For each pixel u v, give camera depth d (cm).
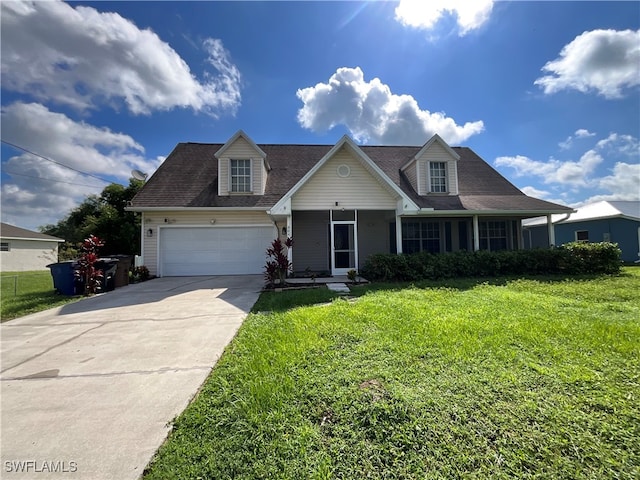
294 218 1364
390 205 1114
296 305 675
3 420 261
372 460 200
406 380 296
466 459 197
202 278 1195
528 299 660
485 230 1426
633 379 294
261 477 190
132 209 1217
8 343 465
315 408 258
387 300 660
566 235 1912
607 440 211
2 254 2402
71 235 2942
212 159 1489
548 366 324
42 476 198
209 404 275
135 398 294
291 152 1611
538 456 198
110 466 205
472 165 1587
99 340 472
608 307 586
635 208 1752
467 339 403
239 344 427
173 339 470
